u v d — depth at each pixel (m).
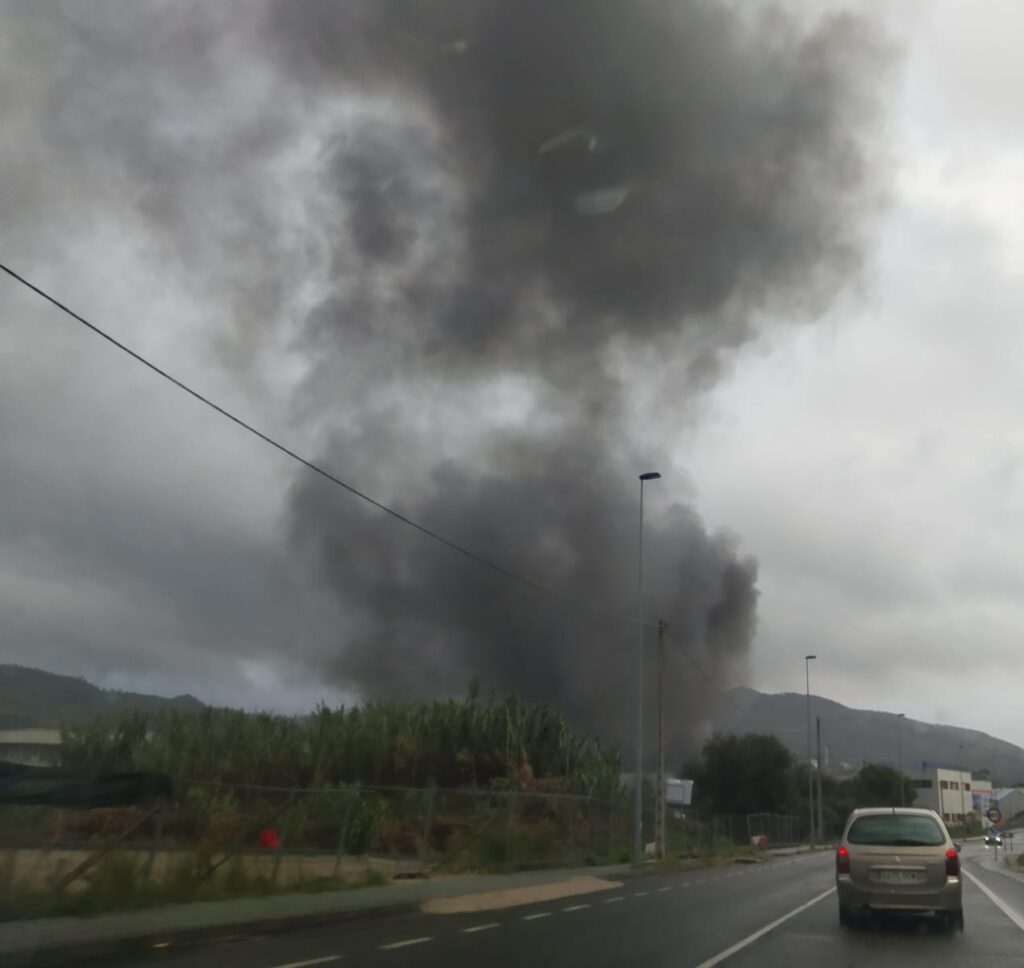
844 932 16.34
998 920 18.64
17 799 17.27
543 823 34.25
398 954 13.43
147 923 14.84
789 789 86.19
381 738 41.00
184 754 34.19
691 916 18.69
